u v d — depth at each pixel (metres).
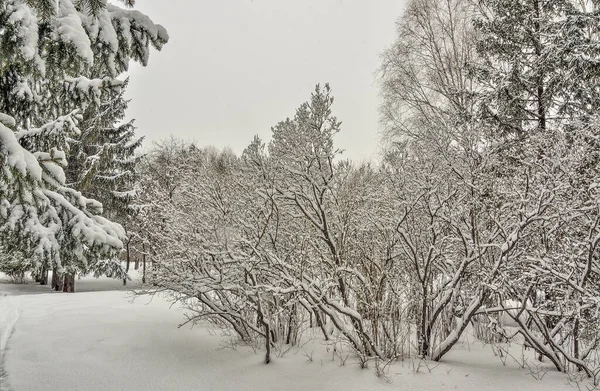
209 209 5.93
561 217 4.63
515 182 5.28
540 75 9.12
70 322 7.06
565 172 4.77
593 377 4.42
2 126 3.76
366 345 5.10
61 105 5.17
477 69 10.51
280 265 5.07
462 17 13.98
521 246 5.17
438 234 5.33
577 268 4.59
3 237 5.35
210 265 5.75
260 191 5.53
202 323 7.00
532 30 9.67
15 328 6.85
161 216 6.51
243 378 4.69
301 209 5.53
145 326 6.76
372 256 5.60
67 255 5.45
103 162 14.59
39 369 4.96
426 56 14.44
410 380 4.45
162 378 4.73
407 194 5.52
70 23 3.72
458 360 5.13
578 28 8.32
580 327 4.69
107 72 4.71
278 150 5.75
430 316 5.30
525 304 4.58
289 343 5.88
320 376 4.64
